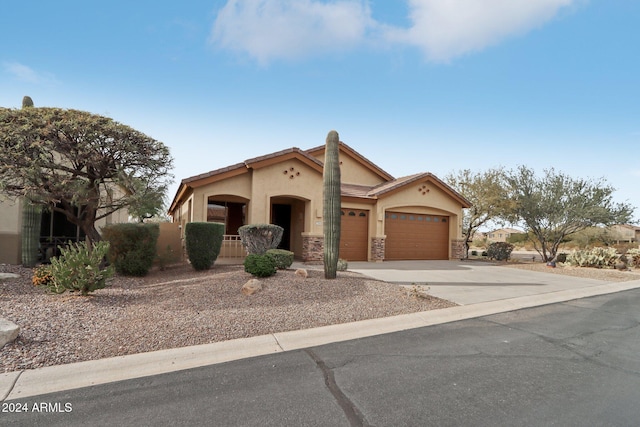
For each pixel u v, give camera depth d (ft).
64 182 30.68
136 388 12.73
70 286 23.72
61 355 15.14
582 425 10.57
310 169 53.01
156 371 14.21
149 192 36.22
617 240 121.90
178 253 44.45
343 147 68.95
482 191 76.33
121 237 33.35
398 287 31.58
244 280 29.37
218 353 16.19
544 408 11.59
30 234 36.27
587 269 55.26
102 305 22.36
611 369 15.10
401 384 13.26
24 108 30.94
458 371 14.60
